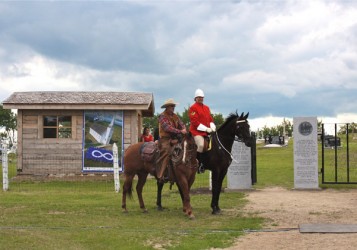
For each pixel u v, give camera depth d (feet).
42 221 37.60
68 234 32.71
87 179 72.28
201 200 49.96
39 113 73.46
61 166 73.41
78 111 73.92
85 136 73.67
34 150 73.46
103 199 51.21
